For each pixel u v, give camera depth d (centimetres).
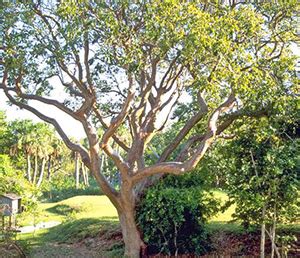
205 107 1199
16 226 1313
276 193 973
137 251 1208
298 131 1080
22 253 1105
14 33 1062
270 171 973
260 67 1001
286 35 1059
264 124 1029
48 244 1584
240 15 922
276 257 1080
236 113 1144
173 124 1661
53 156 4325
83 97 1312
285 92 1030
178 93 1450
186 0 934
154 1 876
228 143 1146
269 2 1047
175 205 1195
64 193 3953
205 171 1247
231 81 899
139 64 950
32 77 1252
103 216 1958
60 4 952
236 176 1030
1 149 2752
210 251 1202
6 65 1132
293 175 980
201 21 848
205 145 991
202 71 950
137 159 1251
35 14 1053
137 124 1281
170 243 1212
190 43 853
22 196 1783
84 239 1565
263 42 1058
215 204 1219
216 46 852
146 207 1220
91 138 1156
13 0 1048
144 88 1238
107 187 1198
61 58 1087
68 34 912
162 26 870
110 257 1290
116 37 930
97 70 1338
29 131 3722
